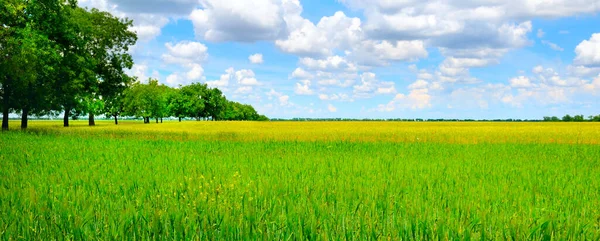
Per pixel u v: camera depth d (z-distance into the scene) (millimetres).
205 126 60250
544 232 4191
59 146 17609
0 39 29312
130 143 21016
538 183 8125
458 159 13617
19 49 28578
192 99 115875
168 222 4391
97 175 8547
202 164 11141
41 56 29938
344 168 10422
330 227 4332
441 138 28594
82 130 36781
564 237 4238
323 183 7559
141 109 87938
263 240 4000
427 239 4074
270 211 5016
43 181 7465
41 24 31484
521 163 12359
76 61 34281
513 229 4371
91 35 36656
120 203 5477
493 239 4172
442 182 8000
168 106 113000
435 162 12391
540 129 47406
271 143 22281
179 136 30656
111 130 37500
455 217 4984
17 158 12148
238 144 21281
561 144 22906
